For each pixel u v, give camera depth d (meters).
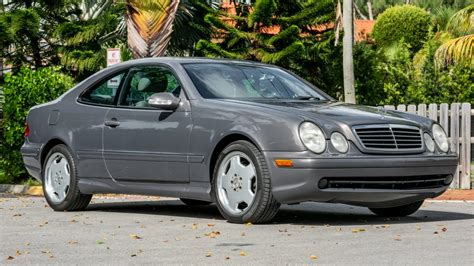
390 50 34.62
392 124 11.32
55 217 12.77
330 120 11.09
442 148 11.85
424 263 8.23
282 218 12.33
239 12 30.61
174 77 12.47
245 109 11.47
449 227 11.09
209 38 29.92
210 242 9.82
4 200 16.05
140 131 12.52
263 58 28.73
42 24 28.55
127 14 23.25
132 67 13.13
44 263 8.52
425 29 52.25
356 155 10.97
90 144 13.20
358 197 11.12
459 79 28.98
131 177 12.69
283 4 30.20
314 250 9.11
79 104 13.57
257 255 8.81
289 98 12.41
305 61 30.16
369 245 9.45
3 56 28.25
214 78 12.40
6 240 10.26
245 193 11.30
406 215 12.59
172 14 23.17
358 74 30.66
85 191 13.34
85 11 32.22
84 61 27.75
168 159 12.14
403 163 11.13
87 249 9.43
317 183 10.86
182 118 12.03
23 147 14.37
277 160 10.99
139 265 8.31
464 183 18.41
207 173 11.72
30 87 20.00
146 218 12.52
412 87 29.67
